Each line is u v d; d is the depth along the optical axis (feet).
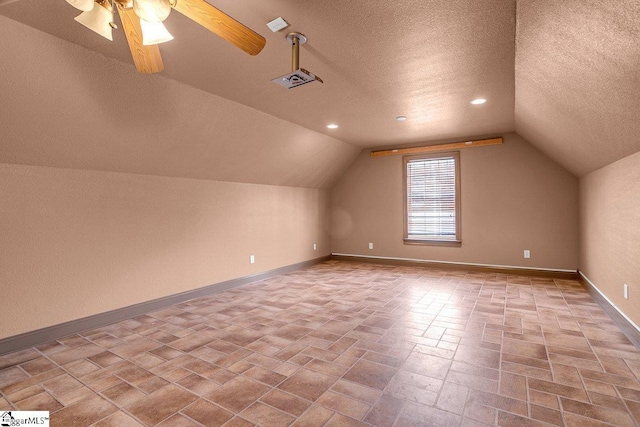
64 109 8.25
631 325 8.71
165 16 4.50
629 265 9.00
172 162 12.09
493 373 7.14
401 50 7.77
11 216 8.64
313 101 11.48
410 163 19.58
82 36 6.98
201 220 13.80
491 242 17.46
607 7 4.44
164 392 6.55
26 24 6.44
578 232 15.61
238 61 8.34
